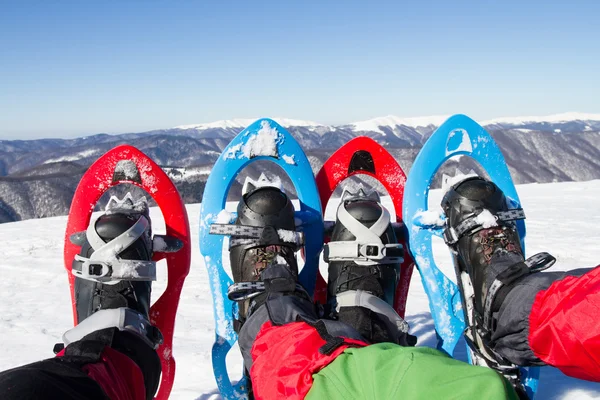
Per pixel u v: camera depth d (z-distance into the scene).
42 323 3.12
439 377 0.66
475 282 1.57
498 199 1.69
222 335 1.85
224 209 1.96
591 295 0.86
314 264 1.99
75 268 1.70
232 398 1.79
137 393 1.13
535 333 0.99
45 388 0.78
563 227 6.01
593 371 0.87
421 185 1.97
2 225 8.72
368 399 0.74
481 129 2.02
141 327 1.36
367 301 1.49
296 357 0.94
